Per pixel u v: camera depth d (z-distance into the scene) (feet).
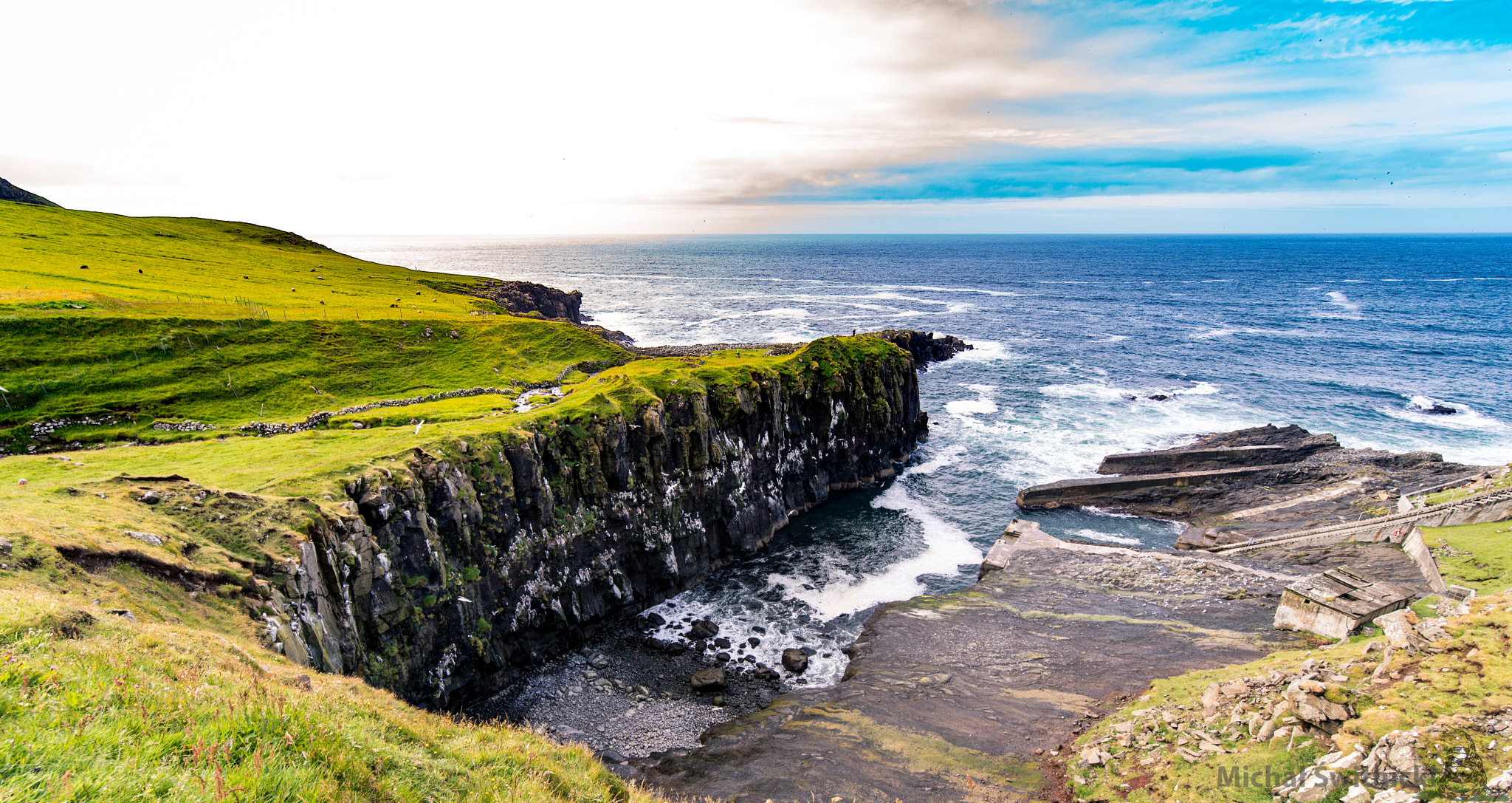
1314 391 370.73
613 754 121.19
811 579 193.98
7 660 43.34
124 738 38.65
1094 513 229.86
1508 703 68.44
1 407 171.94
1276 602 148.46
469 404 221.66
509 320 329.31
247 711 45.50
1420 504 180.96
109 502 104.53
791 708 128.88
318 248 631.97
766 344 488.02
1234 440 276.00
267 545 105.50
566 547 167.12
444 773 53.52
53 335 200.23
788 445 239.71
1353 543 173.68
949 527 224.94
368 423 194.39
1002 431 314.35
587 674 151.84
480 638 141.08
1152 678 119.75
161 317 226.38
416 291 439.63
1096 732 100.48
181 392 199.41
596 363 305.53
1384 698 76.38
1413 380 391.04
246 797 36.99
